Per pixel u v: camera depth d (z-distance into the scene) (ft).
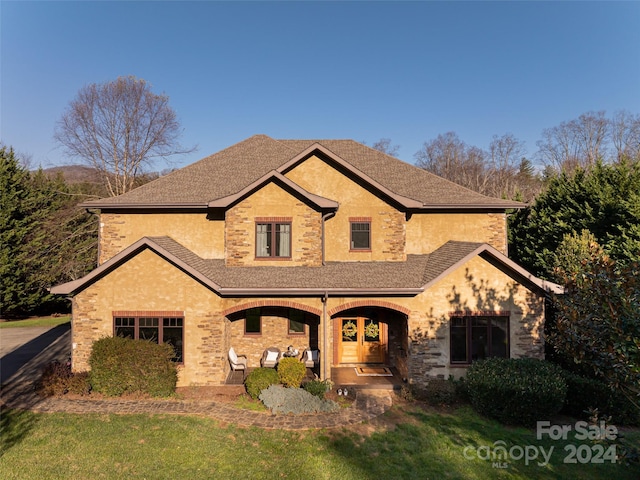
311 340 56.13
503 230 59.11
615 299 22.33
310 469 28.86
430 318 48.26
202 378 47.29
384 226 56.18
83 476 27.32
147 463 29.12
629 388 22.44
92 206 54.65
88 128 121.29
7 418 36.58
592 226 65.87
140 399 41.98
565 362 47.65
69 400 41.27
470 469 29.37
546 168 219.61
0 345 66.23
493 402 37.93
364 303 48.83
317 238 53.47
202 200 55.42
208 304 47.75
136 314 47.32
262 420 37.17
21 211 95.96
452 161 233.14
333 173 56.70
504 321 48.65
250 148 71.82
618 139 200.23
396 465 29.71
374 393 45.50
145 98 127.03
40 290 97.30
